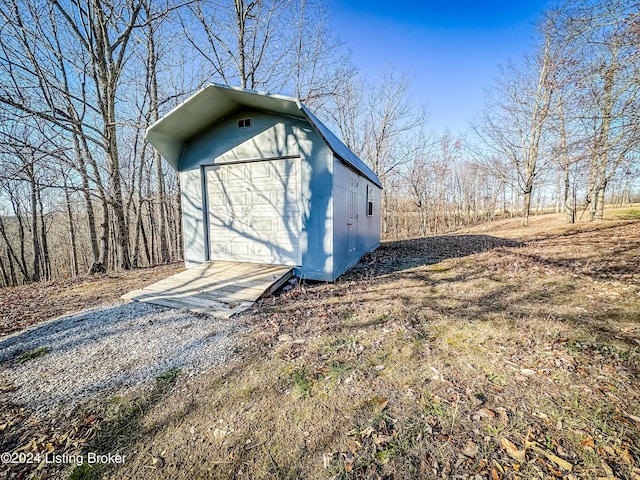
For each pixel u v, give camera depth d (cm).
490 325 307
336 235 528
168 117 512
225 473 142
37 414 188
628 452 144
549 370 220
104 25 777
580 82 539
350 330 309
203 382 221
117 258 1421
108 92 795
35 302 446
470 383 209
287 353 262
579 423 165
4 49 694
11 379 229
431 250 867
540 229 1160
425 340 279
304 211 525
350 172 629
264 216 574
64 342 293
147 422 180
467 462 142
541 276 482
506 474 134
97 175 831
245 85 1046
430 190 2511
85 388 216
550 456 144
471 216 2852
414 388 205
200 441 163
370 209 879
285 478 138
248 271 525
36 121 738
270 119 537
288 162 545
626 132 508
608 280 435
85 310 392
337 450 153
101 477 142
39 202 1319
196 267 576
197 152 604
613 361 227
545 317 317
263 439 163
